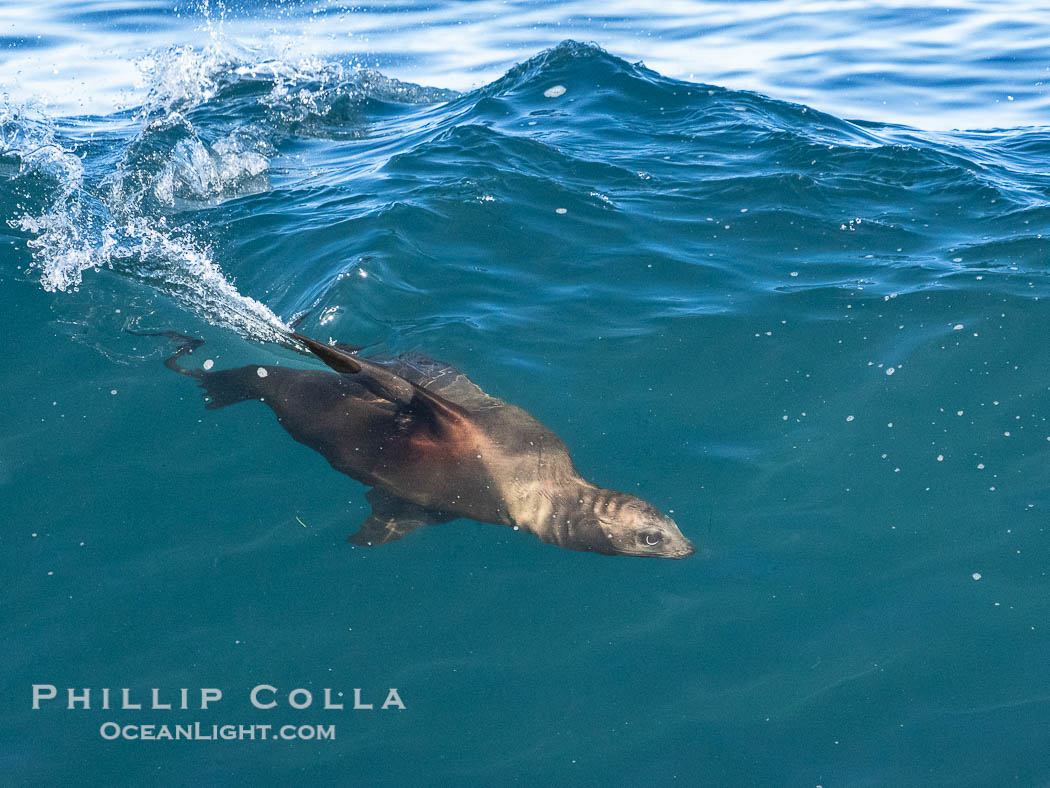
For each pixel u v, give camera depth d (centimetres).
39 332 762
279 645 675
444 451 711
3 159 866
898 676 666
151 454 722
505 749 655
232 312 779
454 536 700
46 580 689
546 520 701
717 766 651
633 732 658
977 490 708
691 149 874
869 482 712
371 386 729
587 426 729
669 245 806
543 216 823
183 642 676
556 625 680
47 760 652
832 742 655
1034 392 735
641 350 755
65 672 670
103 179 863
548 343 758
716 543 698
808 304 772
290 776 650
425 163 862
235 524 704
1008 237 803
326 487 712
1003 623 675
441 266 794
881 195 837
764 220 820
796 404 736
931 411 732
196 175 875
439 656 674
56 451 722
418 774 651
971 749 651
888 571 689
